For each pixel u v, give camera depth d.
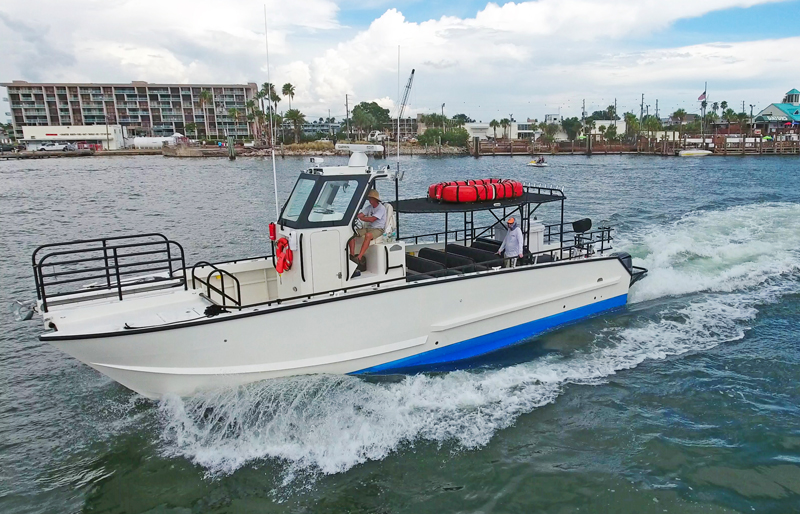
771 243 17.06
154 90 135.00
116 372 7.16
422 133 135.00
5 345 10.83
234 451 6.82
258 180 53.31
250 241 22.38
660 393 8.26
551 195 11.09
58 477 6.62
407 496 6.11
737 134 116.06
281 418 7.24
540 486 6.23
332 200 8.09
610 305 11.70
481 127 149.38
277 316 7.49
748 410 7.72
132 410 7.86
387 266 8.70
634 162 82.44
